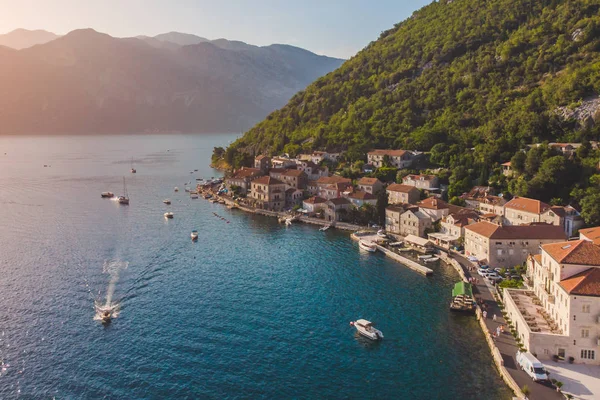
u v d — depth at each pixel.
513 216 159.50
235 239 168.62
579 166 168.25
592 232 118.88
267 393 76.75
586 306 79.56
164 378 80.44
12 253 145.25
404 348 91.00
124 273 128.75
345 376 81.69
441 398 75.44
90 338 93.25
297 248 157.88
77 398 74.94
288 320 102.31
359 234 173.75
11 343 90.88
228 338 94.19
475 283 120.94
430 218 168.50
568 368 79.56
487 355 88.12
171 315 103.75
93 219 196.25
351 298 114.31
